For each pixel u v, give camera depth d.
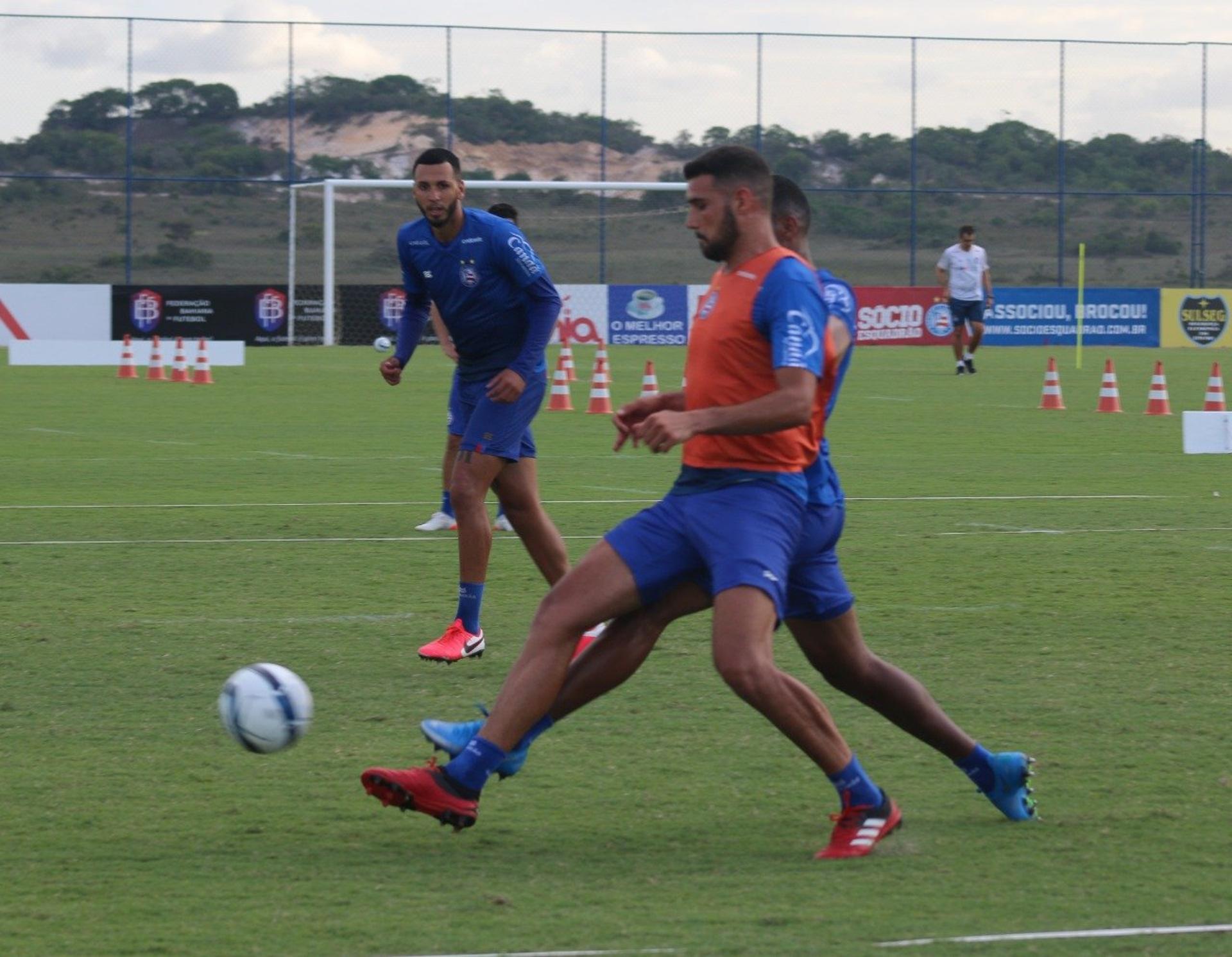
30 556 33.41
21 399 74.12
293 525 37.91
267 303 117.00
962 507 41.66
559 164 143.00
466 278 25.50
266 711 16.88
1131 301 128.00
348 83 142.75
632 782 18.17
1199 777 18.41
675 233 146.62
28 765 18.70
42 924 13.64
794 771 18.64
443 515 37.47
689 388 16.33
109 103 134.38
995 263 146.88
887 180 143.12
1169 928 13.59
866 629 26.62
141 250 140.38
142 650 24.80
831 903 14.23
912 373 94.25
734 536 15.55
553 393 70.50
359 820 16.77
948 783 18.23
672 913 13.96
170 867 15.20
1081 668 23.88
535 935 13.35
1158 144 145.12
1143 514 40.56
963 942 13.22
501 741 15.69
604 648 16.34
